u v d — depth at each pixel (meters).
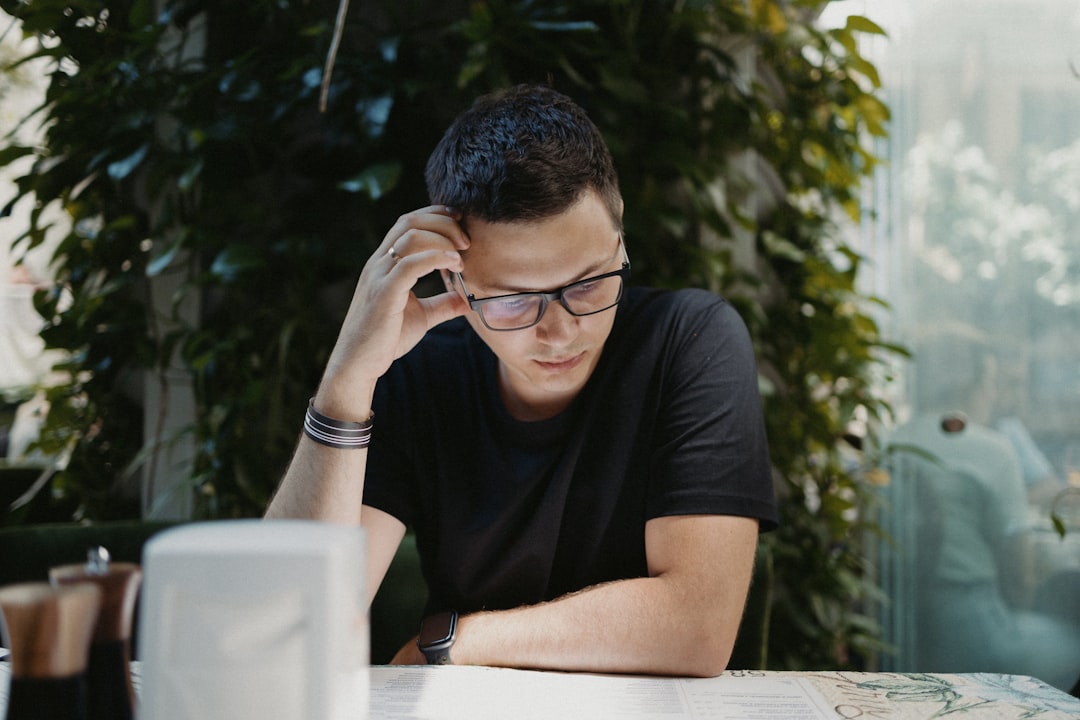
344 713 0.49
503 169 0.92
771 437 2.06
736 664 1.26
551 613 0.97
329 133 1.80
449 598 1.18
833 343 2.08
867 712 0.78
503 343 0.99
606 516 1.12
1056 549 2.12
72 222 1.99
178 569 0.48
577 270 0.94
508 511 1.12
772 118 2.11
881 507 2.26
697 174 1.85
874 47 2.21
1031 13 2.11
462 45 1.90
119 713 0.59
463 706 0.80
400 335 1.07
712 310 1.16
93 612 0.55
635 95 1.81
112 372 2.02
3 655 0.94
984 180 2.15
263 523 0.54
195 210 1.90
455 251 0.98
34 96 2.16
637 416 1.12
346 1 1.24
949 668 2.19
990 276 2.16
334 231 1.87
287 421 1.86
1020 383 2.14
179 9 1.84
